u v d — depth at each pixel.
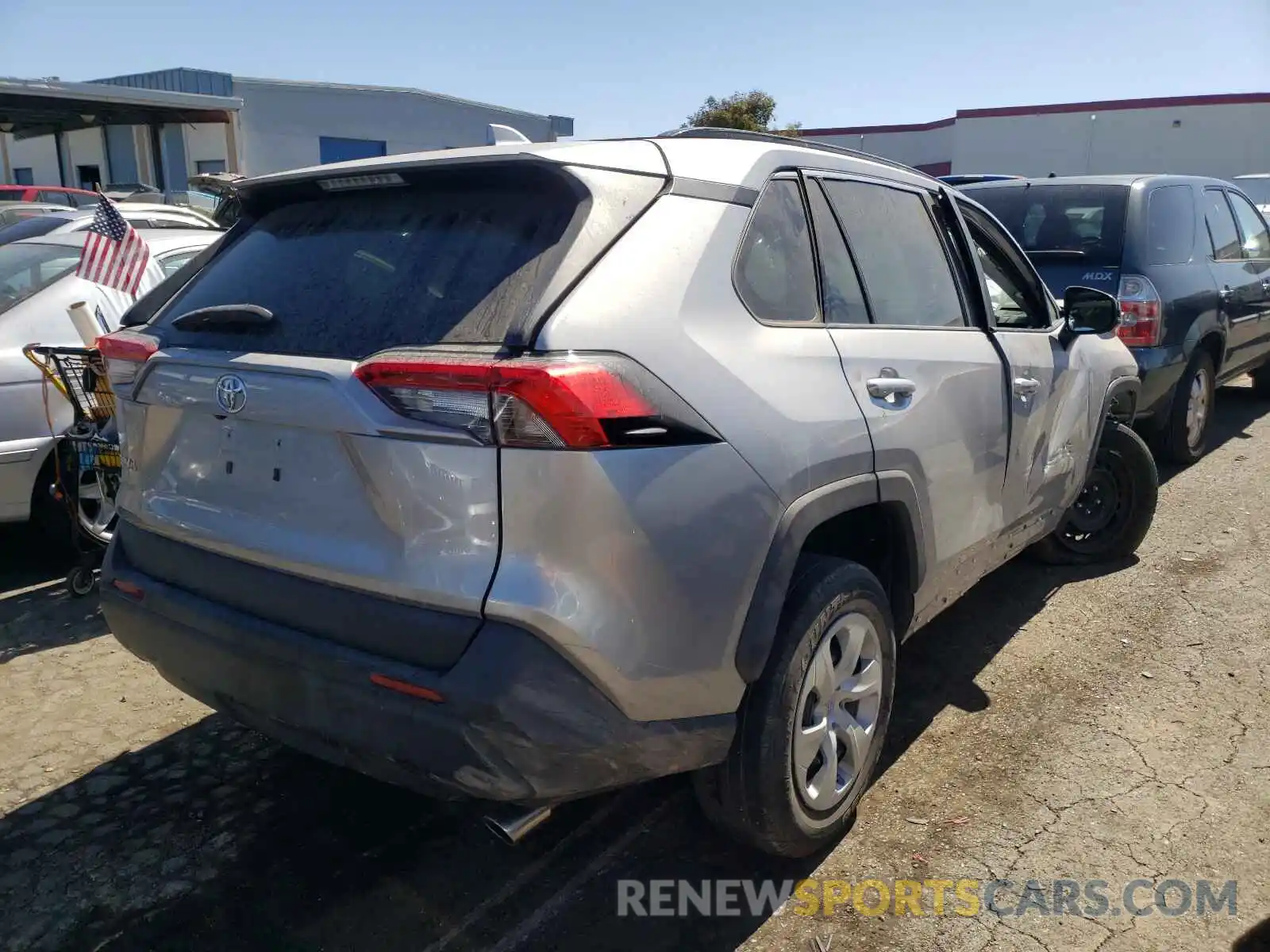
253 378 2.41
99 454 4.79
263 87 26.95
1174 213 6.87
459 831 3.07
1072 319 4.23
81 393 4.76
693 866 2.89
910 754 3.43
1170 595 4.76
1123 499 5.04
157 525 2.76
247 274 2.80
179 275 3.09
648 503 2.19
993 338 3.68
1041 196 6.89
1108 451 4.98
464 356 2.14
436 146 30.39
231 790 3.29
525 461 2.08
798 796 2.68
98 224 4.78
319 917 2.69
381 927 2.65
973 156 34.75
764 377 2.52
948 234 3.66
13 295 5.11
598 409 2.11
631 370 2.20
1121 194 6.57
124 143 25.52
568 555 2.11
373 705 2.21
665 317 2.34
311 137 28.02
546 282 2.22
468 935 2.62
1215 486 6.56
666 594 2.23
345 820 3.12
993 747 3.46
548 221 2.38
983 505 3.56
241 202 3.07
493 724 2.09
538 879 2.84
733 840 2.92
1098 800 3.13
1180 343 6.43
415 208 2.62
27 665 4.20
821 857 2.90
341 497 2.30
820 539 3.10
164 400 2.66
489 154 2.45
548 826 3.09
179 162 25.11
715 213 2.59
